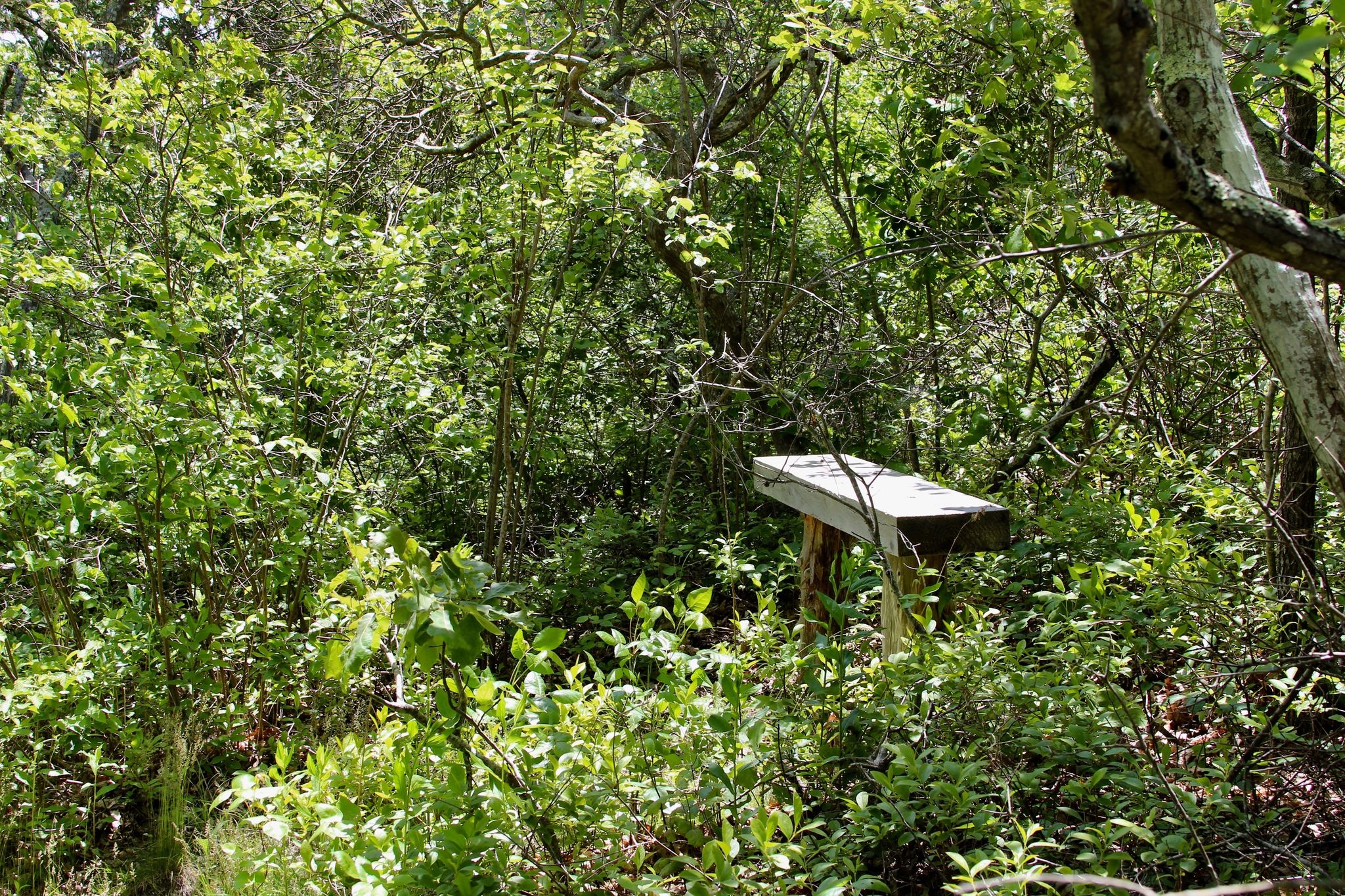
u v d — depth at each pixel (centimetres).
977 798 238
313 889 254
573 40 568
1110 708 272
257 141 477
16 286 417
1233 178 220
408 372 502
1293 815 268
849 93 691
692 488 725
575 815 250
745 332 657
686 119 623
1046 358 577
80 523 391
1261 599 298
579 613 589
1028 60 416
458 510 707
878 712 281
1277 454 367
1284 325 221
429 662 203
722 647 318
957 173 426
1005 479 520
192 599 486
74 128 463
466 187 603
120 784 388
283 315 488
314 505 461
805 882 230
